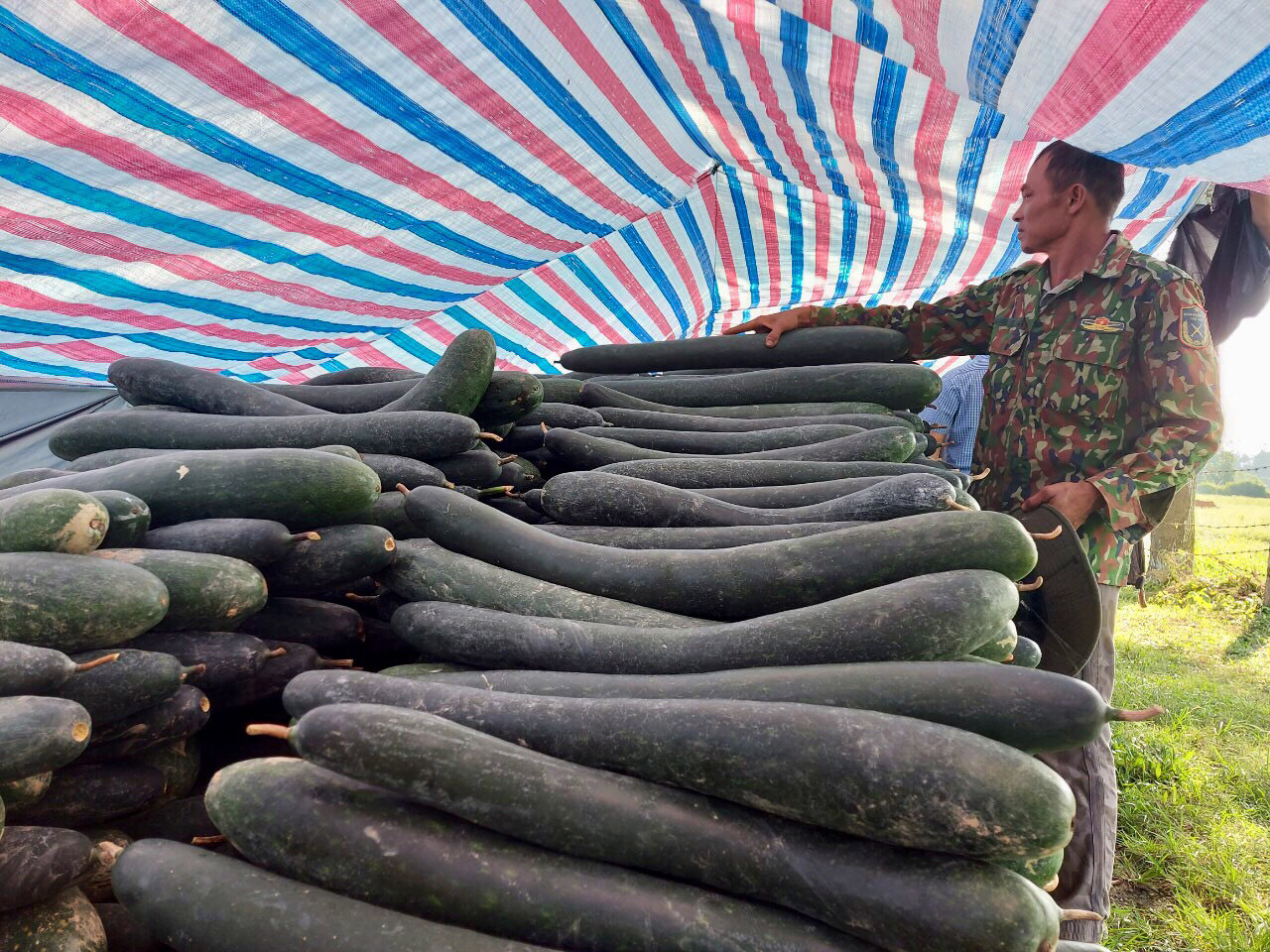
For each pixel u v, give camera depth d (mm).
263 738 1931
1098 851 3230
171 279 4312
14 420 5270
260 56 3088
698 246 6496
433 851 1245
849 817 1228
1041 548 2721
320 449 2125
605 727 1380
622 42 3975
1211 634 8836
